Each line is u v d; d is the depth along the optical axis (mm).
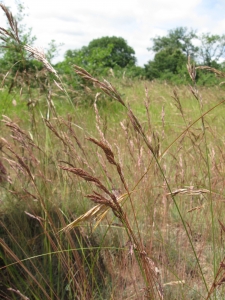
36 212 2777
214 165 2506
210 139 3869
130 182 2635
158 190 2715
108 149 1258
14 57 5809
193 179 2678
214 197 2633
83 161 2143
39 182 2760
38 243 2688
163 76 22422
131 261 2330
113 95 1463
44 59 1866
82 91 7191
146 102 2418
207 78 13664
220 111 5531
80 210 2895
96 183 1254
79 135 4020
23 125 4750
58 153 2855
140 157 2281
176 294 2141
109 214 2938
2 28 1824
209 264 2504
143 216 2656
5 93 6594
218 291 2211
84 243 2561
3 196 3035
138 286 2240
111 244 2551
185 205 2951
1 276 2389
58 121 2346
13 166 2123
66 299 2248
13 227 2729
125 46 58438
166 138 3900
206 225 2609
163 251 2357
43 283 2279
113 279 2266
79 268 2045
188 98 6828
